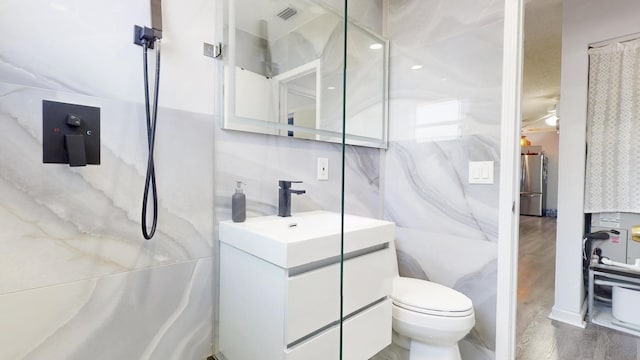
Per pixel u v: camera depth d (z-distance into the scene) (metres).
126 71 0.97
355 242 1.04
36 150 0.82
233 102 1.21
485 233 1.53
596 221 2.34
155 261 1.04
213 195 1.17
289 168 1.36
